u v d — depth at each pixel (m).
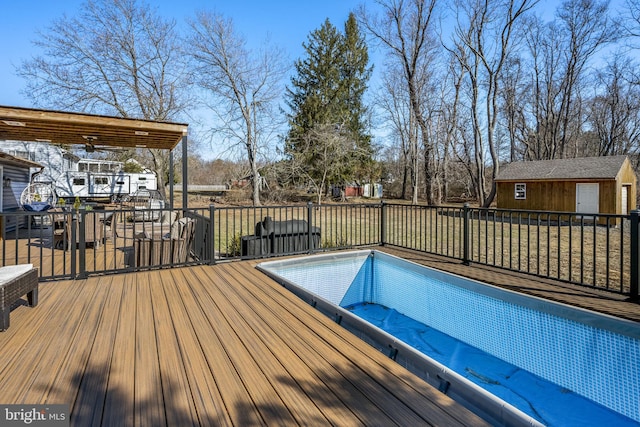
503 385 2.92
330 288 5.00
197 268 4.37
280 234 5.44
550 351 2.94
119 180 18.64
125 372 1.88
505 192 15.82
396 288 4.86
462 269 4.20
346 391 1.70
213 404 1.60
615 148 21.45
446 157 20.89
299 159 20.53
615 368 2.52
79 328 2.48
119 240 6.87
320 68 22.84
